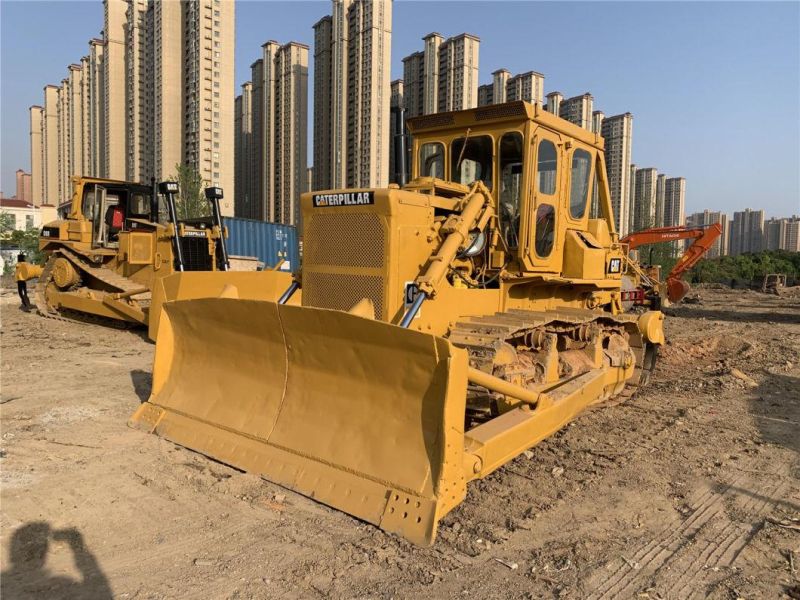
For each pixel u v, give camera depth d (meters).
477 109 5.63
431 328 4.83
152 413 5.32
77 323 12.80
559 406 4.93
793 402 7.18
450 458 3.55
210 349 5.03
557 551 3.48
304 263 5.22
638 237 18.92
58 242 12.87
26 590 3.00
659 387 7.98
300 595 2.99
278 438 4.29
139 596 2.96
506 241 5.69
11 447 5.02
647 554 3.49
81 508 3.90
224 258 12.00
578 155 6.49
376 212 4.71
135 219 12.51
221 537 3.54
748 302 24.53
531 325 5.12
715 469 4.90
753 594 3.09
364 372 3.94
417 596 2.99
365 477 3.77
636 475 4.72
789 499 4.34
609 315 6.62
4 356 9.19
